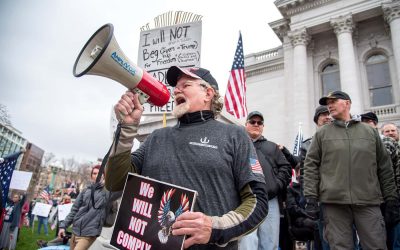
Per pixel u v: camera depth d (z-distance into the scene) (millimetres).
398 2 16750
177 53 4180
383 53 18031
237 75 6570
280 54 21922
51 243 5328
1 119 30453
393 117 16266
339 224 3154
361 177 3129
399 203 3221
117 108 1646
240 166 1636
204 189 1538
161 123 5281
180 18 4430
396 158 3773
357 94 16688
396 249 3221
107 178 1692
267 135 20328
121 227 1554
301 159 4625
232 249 1544
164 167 1661
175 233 1278
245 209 1475
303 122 17969
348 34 17953
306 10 19828
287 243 4543
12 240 8641
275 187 3746
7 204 8703
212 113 1903
